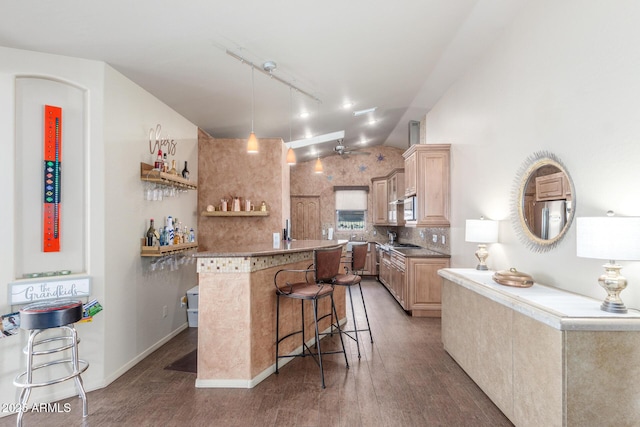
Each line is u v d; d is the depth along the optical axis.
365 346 3.63
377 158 8.78
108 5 2.26
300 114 5.17
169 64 3.10
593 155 2.15
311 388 2.71
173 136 4.12
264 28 2.80
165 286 3.85
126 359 3.09
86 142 2.75
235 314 2.76
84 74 2.76
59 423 2.25
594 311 1.84
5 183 2.44
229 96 4.04
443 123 5.07
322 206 8.75
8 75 2.47
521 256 2.98
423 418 2.28
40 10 2.22
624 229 1.68
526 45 2.87
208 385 2.74
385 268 6.73
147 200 3.50
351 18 2.83
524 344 2.04
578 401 1.69
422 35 3.26
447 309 3.38
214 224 4.82
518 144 3.01
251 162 4.88
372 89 4.57
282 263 3.27
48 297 2.54
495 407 2.42
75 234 2.71
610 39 2.01
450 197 4.77
